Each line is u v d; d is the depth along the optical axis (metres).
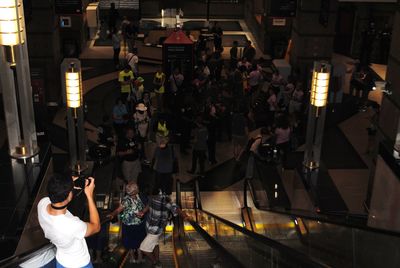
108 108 20.25
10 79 8.47
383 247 6.03
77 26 25.95
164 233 11.30
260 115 18.75
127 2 32.88
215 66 22.80
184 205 14.12
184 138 16.84
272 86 19.31
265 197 12.88
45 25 18.78
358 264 6.64
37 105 18.69
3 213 7.27
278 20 26.14
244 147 16.11
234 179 15.62
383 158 10.41
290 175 13.63
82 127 11.76
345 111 19.78
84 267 4.64
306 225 8.87
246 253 7.93
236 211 13.93
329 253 7.68
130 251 9.83
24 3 17.91
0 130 16.84
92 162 12.59
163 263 10.22
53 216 4.43
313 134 12.21
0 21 8.03
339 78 19.66
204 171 15.92
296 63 22.31
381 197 10.45
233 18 35.00
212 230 11.44
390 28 26.25
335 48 28.41
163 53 19.80
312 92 11.87
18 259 4.12
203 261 8.55
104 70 24.48
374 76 24.73
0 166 8.52
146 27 31.22
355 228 6.52
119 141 14.00
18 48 8.23
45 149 9.17
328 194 11.46
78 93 11.40
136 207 9.26
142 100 16.80
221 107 16.92
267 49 26.91
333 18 21.52
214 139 16.19
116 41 24.38
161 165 13.72
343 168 16.05
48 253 4.66
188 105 17.58
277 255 6.15
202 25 32.50
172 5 34.88
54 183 4.35
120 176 14.53
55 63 19.36
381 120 12.68
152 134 17.67
